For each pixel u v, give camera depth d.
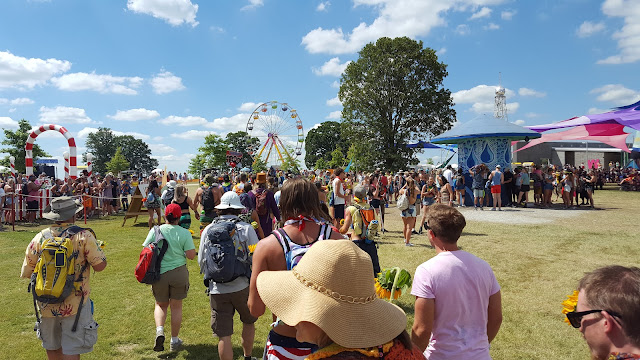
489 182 17.53
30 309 5.85
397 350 1.32
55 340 3.30
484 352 2.29
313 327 1.36
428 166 52.09
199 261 3.81
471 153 19.86
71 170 19.81
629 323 1.12
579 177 18.12
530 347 4.46
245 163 94.62
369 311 1.32
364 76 37.56
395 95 36.62
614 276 1.21
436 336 2.31
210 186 8.80
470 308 2.30
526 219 13.99
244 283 3.75
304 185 2.39
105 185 17.98
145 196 14.66
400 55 36.16
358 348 1.28
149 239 4.33
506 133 18.62
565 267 7.57
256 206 7.39
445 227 2.43
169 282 4.30
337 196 10.28
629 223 12.67
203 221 8.47
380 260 8.34
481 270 2.37
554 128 22.83
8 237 11.77
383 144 37.91
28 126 46.19
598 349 1.21
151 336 4.93
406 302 5.86
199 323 5.34
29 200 15.18
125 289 6.73
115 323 5.30
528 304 5.71
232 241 3.72
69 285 3.20
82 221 15.89
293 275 1.45
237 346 4.62
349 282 1.32
